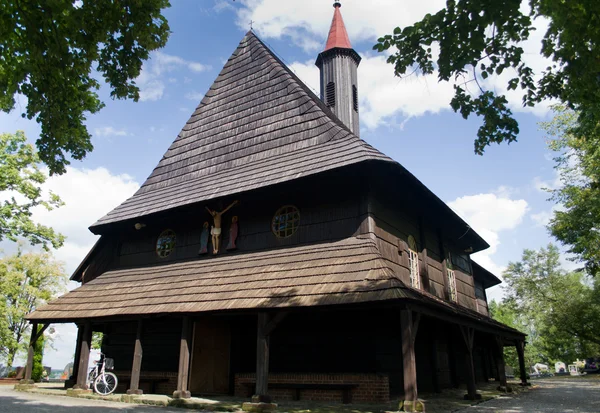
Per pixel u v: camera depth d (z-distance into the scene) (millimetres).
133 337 16188
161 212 15398
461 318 12102
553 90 8195
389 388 11305
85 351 13672
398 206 13750
